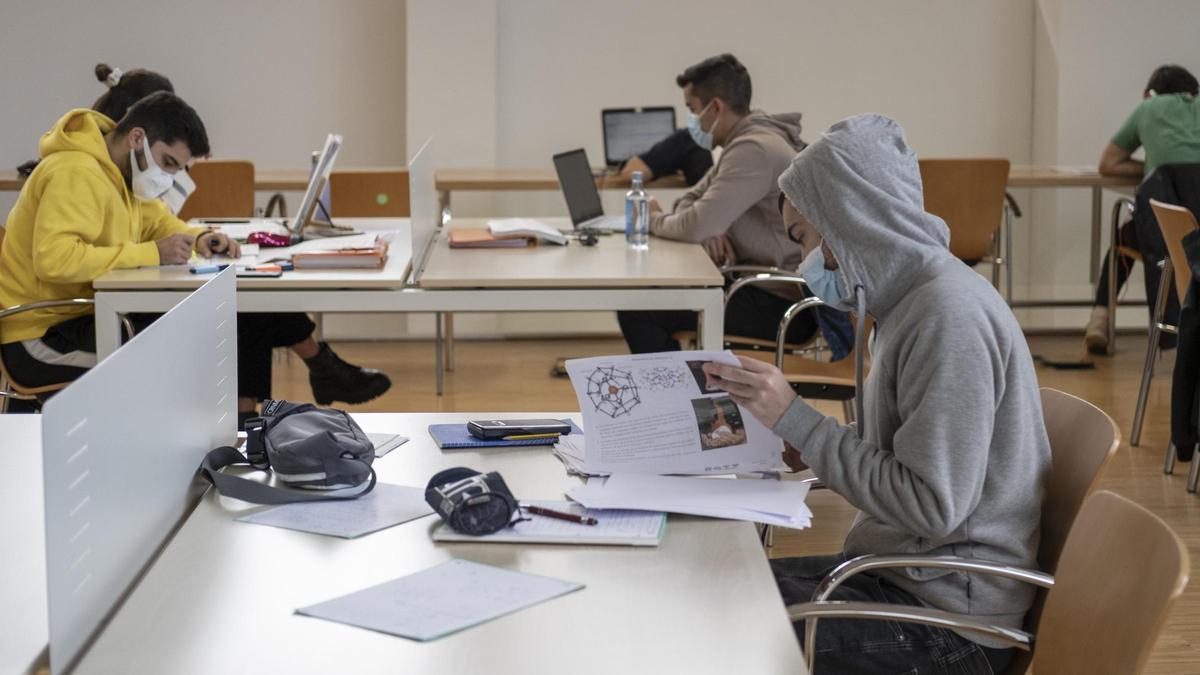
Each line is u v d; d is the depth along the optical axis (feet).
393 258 11.62
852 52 20.34
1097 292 18.26
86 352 10.63
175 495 5.26
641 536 5.01
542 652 4.06
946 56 20.45
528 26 19.86
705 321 10.78
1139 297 20.39
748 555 4.91
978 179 15.94
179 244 10.73
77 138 10.52
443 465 6.07
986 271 21.01
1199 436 12.06
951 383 5.40
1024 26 20.44
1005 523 5.64
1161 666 8.70
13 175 17.89
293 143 20.01
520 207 20.30
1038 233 20.76
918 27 20.34
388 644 4.10
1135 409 15.49
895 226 5.84
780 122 13.20
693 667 3.98
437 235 13.47
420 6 19.17
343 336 20.01
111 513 4.39
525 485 5.76
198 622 4.27
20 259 10.53
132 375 4.65
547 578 4.63
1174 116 17.19
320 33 19.71
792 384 10.51
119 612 4.34
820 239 6.20
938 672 5.56
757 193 12.64
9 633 4.15
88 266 10.16
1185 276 12.34
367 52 19.83
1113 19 19.62
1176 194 14.89
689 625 4.27
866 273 5.85
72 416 4.00
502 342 19.88
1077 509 5.72
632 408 5.97
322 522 5.19
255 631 4.20
